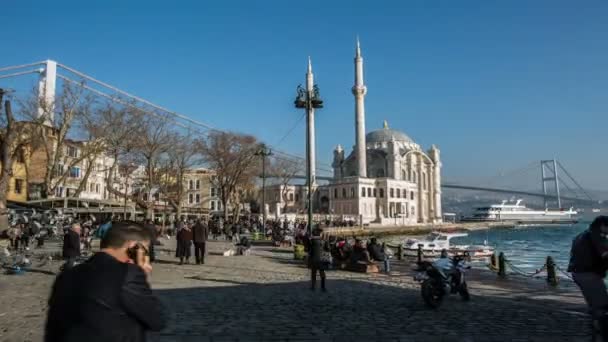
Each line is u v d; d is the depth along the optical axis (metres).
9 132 25.80
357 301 11.73
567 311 10.52
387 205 114.69
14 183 43.50
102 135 37.66
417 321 9.37
